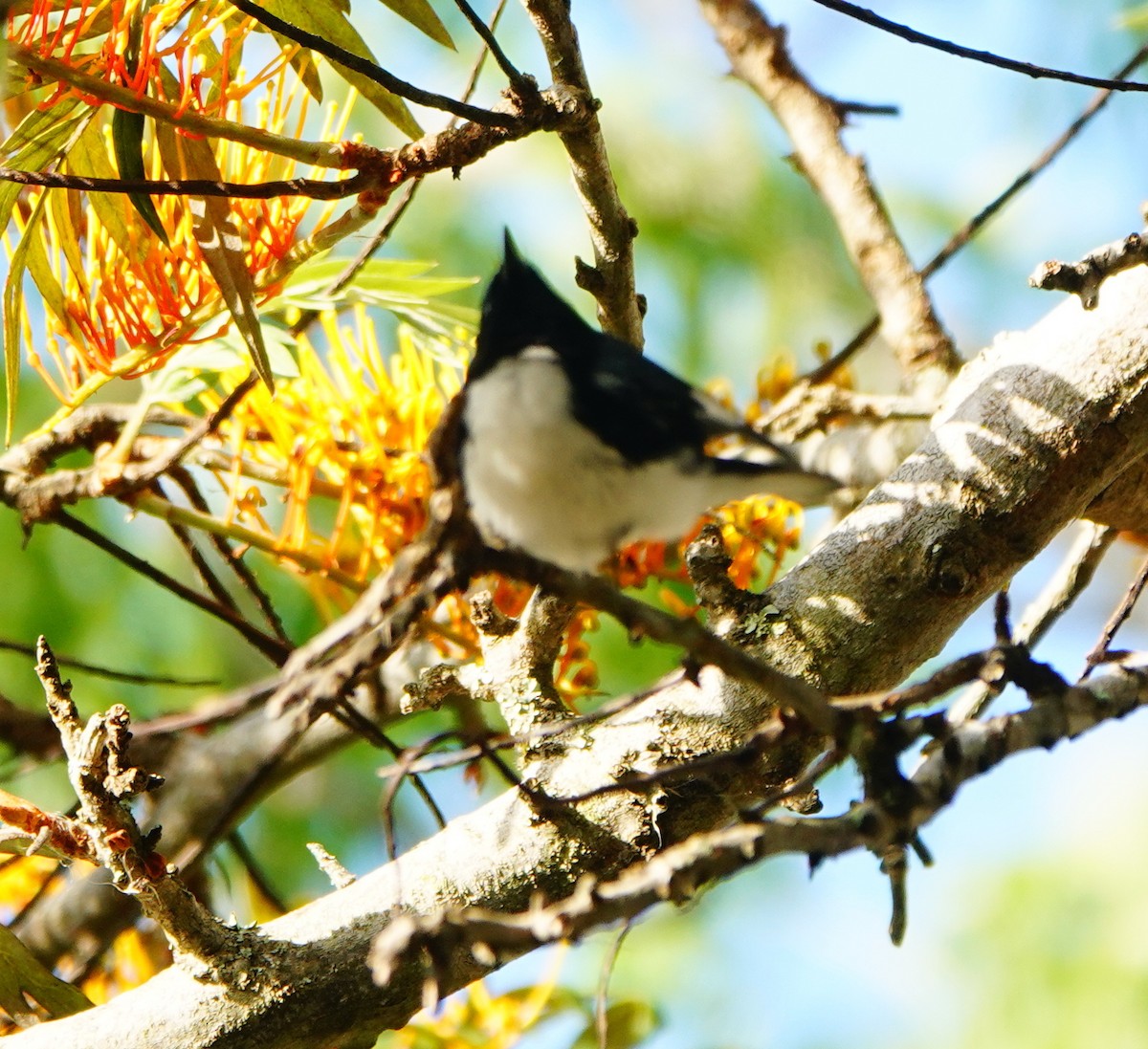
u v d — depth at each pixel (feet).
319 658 18.35
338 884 20.11
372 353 27.50
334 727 29.53
